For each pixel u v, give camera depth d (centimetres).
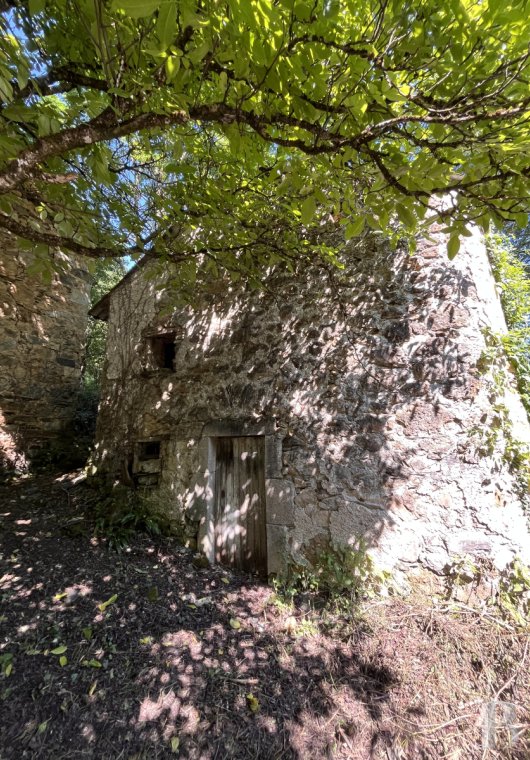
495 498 267
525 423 307
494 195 143
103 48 126
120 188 279
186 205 284
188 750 187
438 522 273
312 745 195
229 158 267
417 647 238
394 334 308
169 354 476
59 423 619
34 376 588
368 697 218
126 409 454
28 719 188
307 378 337
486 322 294
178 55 118
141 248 281
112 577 301
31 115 145
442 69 132
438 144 139
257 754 189
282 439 337
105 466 462
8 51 136
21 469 531
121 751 183
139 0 86
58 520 381
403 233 279
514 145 125
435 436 283
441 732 200
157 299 452
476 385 279
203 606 288
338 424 316
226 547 354
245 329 381
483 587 254
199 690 217
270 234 306
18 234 219
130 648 237
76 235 252
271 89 142
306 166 177
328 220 348
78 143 150
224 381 382
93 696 204
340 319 332
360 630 256
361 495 298
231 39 127
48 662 218
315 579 299
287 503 323
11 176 145
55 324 628
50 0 156
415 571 273
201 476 373
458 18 122
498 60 130
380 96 129
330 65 135
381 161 150
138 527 383
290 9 116
